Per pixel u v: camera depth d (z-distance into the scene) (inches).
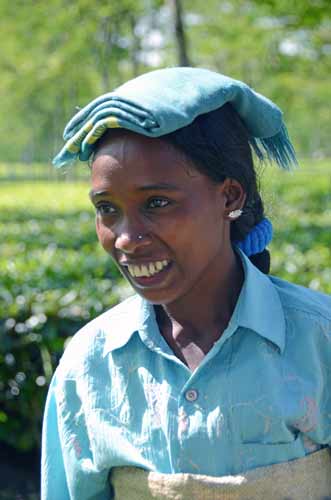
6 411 228.8
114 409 74.4
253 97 70.7
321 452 72.5
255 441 69.8
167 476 70.5
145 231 66.2
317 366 71.5
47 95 1262.3
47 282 265.3
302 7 529.3
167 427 71.0
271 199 81.2
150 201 66.0
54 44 832.3
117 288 243.9
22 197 1135.0
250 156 72.4
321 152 2130.9
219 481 68.9
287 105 971.3
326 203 776.3
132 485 72.9
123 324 75.3
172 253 67.0
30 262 314.7
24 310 222.5
